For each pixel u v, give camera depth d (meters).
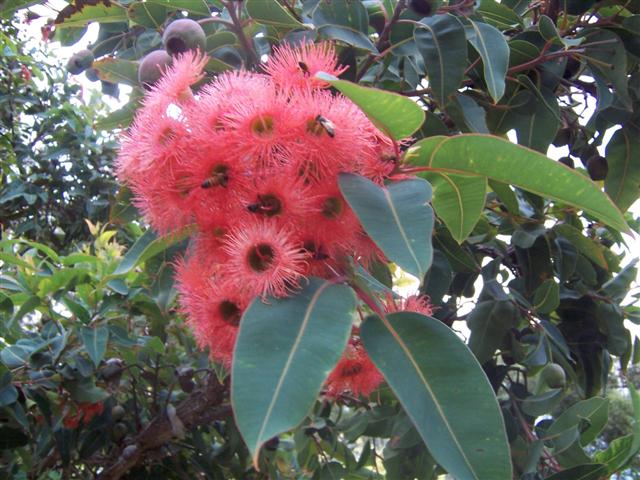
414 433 0.58
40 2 0.55
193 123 0.31
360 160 0.31
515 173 0.32
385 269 0.48
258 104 0.30
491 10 0.58
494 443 0.26
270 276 0.28
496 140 0.31
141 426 0.67
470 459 0.26
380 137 0.32
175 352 0.81
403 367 0.28
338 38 0.48
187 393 0.67
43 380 0.58
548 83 0.55
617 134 0.61
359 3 0.49
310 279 0.30
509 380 0.63
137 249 0.44
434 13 0.51
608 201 0.30
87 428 0.64
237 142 0.30
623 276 0.62
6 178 1.25
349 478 0.75
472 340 0.56
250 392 0.25
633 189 0.62
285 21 0.47
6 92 1.22
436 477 0.62
